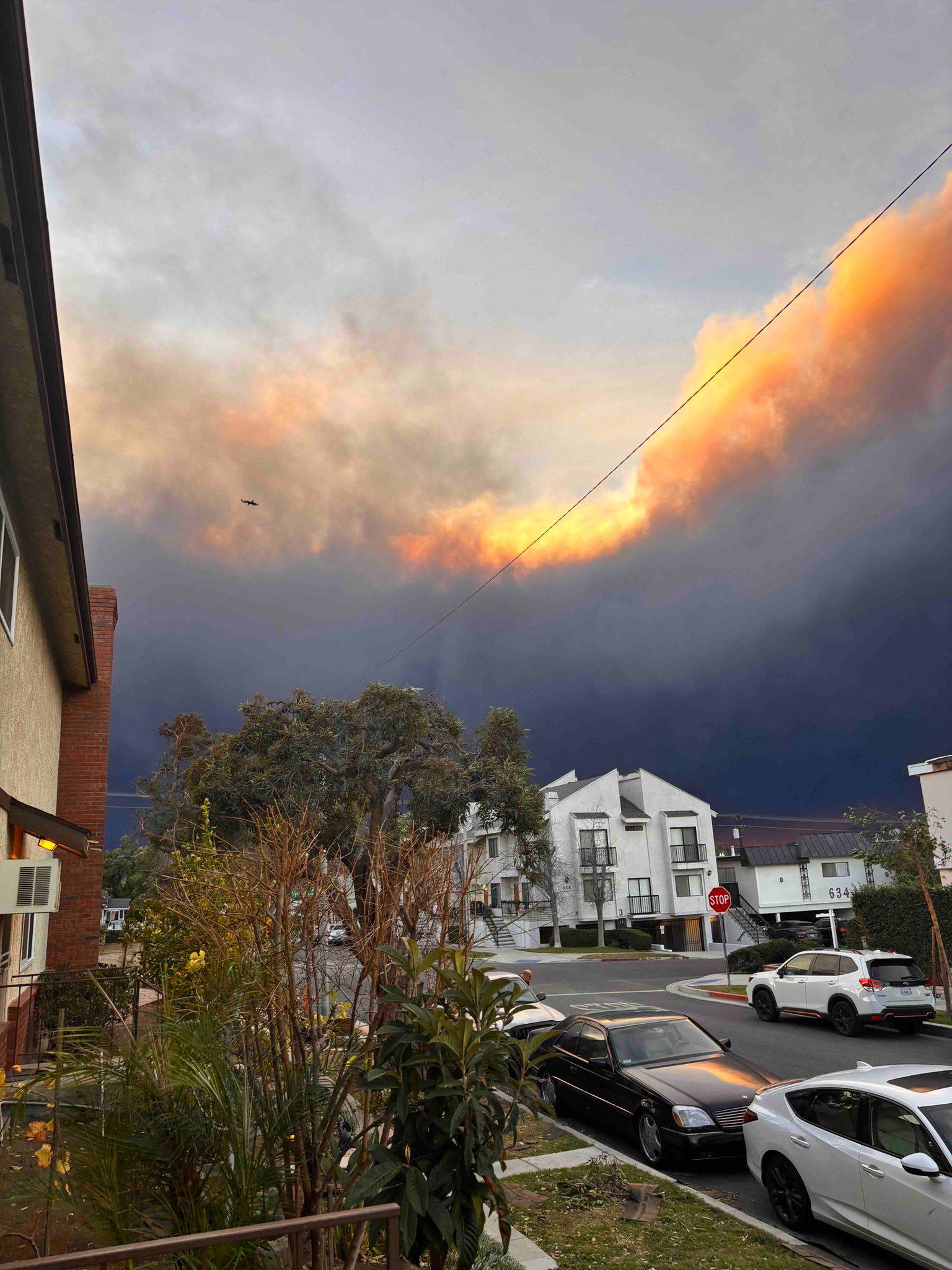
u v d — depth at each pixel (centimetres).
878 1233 616
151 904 916
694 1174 872
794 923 5238
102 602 1920
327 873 521
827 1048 1500
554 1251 631
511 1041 437
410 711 2117
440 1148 416
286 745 2016
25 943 1296
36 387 772
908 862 1952
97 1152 416
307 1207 432
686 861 5441
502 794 2092
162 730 3875
